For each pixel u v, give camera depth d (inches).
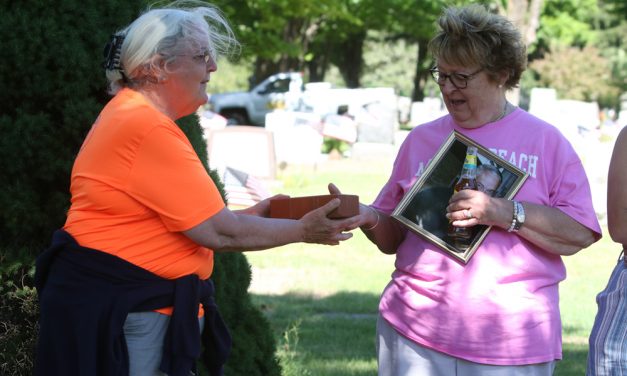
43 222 149.5
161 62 116.6
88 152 116.7
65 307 114.8
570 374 256.1
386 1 1752.0
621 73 2233.0
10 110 147.9
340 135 978.7
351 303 345.7
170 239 116.8
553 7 2004.2
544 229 134.3
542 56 2206.0
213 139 678.5
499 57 135.4
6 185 146.9
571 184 137.9
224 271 173.0
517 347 135.6
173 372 116.9
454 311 137.1
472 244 137.1
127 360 115.6
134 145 114.1
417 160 145.8
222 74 2180.1
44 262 117.9
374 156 965.8
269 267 422.3
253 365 177.2
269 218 126.4
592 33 2197.3
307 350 274.5
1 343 148.7
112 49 120.5
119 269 114.9
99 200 114.6
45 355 116.6
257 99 1425.9
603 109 2114.9
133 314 115.9
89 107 146.1
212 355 128.4
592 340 141.7
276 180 696.4
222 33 128.5
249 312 181.5
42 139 145.4
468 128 141.6
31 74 144.3
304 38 1732.3
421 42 2198.6
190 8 128.6
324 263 434.9
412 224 139.9
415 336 140.6
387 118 1000.9
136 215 115.2
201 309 125.9
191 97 120.0
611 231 138.8
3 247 150.6
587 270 438.9
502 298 136.2
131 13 153.3
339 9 1346.0
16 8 145.4
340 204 126.4
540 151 139.0
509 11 1119.0
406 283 143.3
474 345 136.3
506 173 137.3
